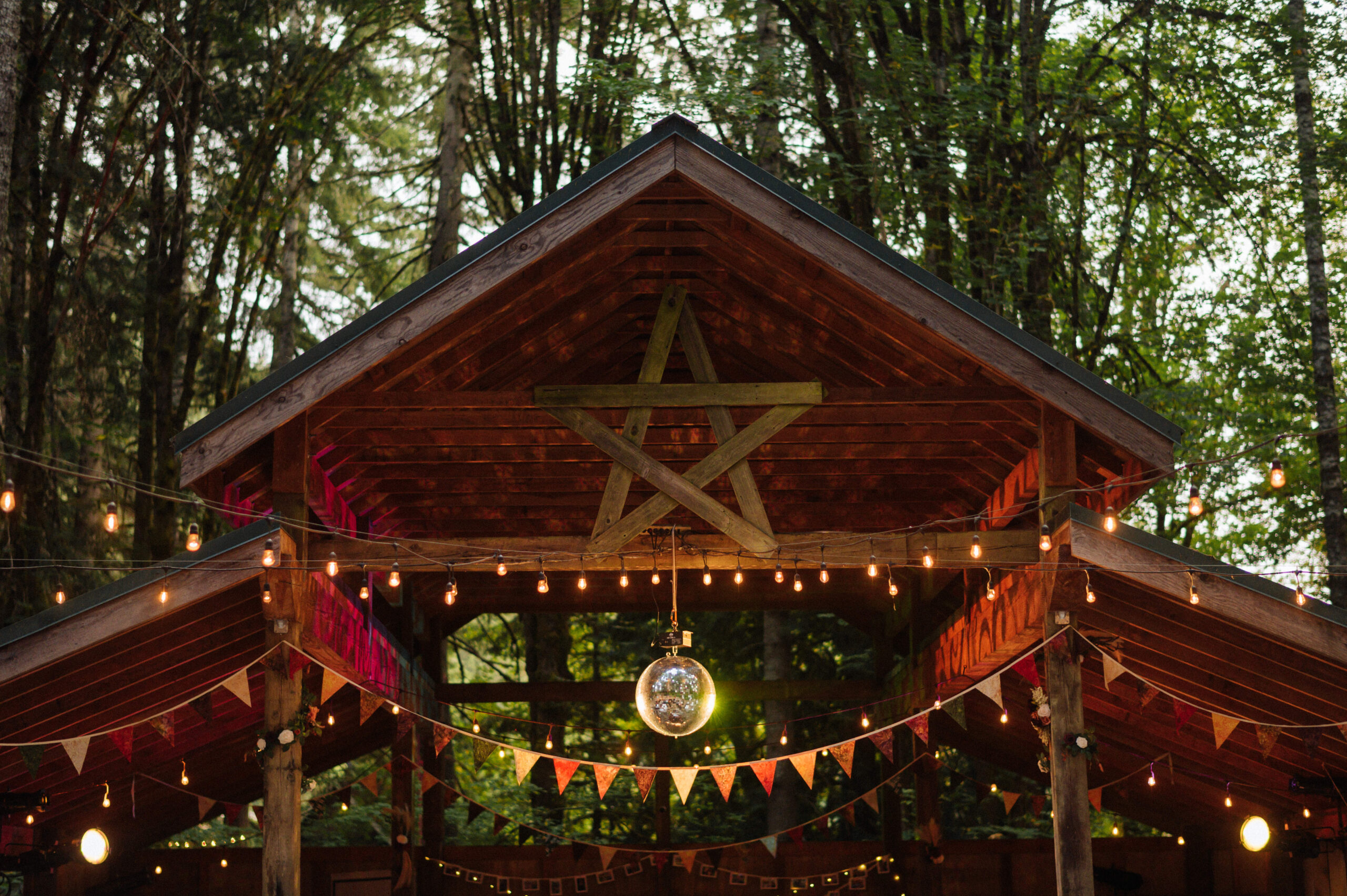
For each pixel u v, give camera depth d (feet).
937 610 41.11
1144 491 24.67
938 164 43.93
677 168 22.53
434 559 24.45
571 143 52.29
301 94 48.14
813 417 25.49
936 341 24.66
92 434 52.08
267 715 22.44
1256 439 50.78
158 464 44.29
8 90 30.01
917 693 37.96
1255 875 39.32
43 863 34.32
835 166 46.85
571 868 42.70
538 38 54.44
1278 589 22.75
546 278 23.98
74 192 44.91
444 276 22.21
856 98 46.62
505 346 26.48
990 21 45.88
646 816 56.75
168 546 43.55
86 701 25.66
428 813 42.16
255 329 57.72
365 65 57.16
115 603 22.45
